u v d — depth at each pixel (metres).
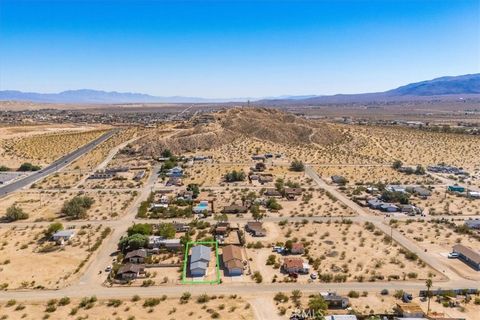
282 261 90.31
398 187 152.38
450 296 74.94
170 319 67.25
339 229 110.94
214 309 70.31
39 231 108.31
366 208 130.75
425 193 144.75
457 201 139.62
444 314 69.19
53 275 83.06
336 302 71.81
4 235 105.31
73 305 71.56
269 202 130.50
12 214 116.62
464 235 107.31
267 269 86.50
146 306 71.31
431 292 75.81
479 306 72.12
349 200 139.62
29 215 121.38
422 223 116.69
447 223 116.44
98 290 77.19
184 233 106.81
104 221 116.56
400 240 103.19
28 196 142.25
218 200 138.00
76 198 128.25
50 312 69.25
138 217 119.81
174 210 124.38
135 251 91.62
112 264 88.38
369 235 106.62
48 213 123.50
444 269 86.94
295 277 82.56
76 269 85.81
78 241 101.38
